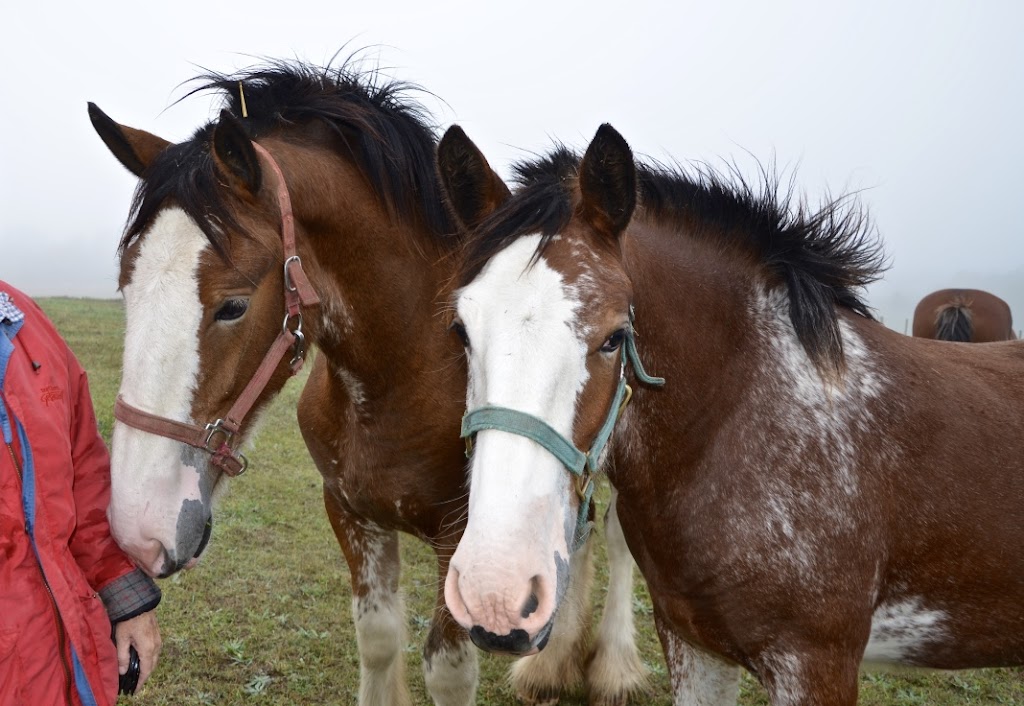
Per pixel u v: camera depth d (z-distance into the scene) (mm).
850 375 2398
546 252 1915
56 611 1807
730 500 2289
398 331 2717
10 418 1742
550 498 1758
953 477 2359
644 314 2322
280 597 4270
